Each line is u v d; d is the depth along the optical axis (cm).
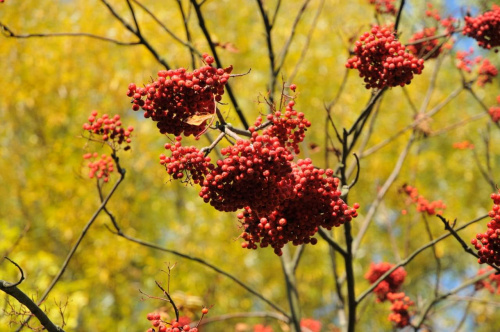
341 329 548
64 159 995
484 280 559
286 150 264
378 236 1170
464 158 1197
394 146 1118
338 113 1015
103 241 948
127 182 1002
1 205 1064
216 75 275
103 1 500
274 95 525
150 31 1000
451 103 1202
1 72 1012
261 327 690
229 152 262
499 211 300
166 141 1055
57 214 945
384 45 337
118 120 396
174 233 1089
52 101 1055
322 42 1081
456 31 470
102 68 1030
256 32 1091
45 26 1032
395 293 541
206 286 975
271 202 266
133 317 1009
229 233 1018
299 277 1077
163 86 270
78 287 728
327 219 284
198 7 467
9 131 1064
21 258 707
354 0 1096
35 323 486
